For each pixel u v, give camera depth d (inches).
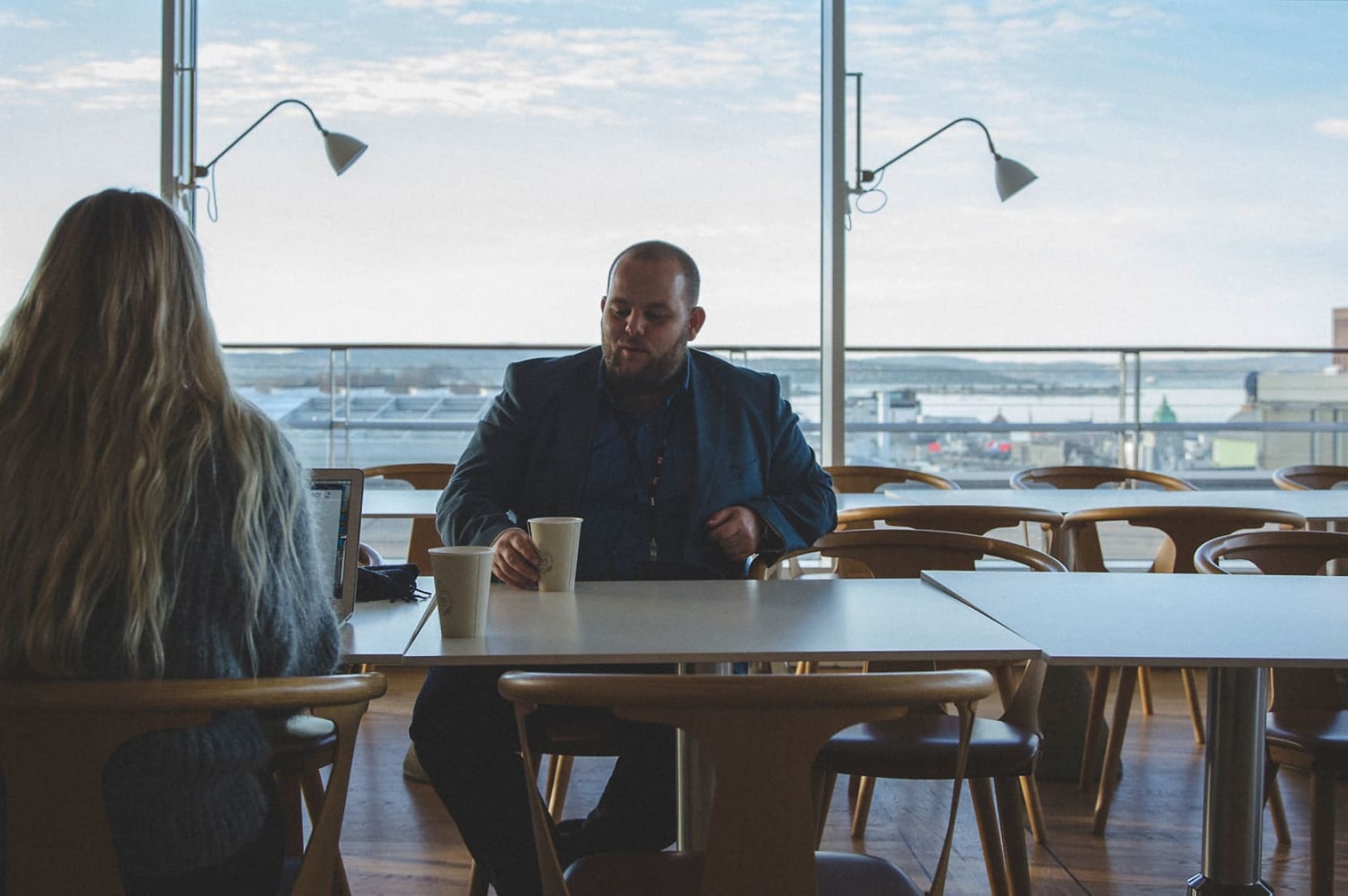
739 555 81.7
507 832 73.2
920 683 42.8
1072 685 121.8
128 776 43.7
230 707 42.6
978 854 100.5
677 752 70.2
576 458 84.5
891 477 162.6
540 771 123.4
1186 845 102.2
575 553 74.2
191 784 44.7
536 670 76.8
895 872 55.8
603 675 43.8
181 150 177.9
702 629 61.8
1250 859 67.2
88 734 42.2
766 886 43.8
